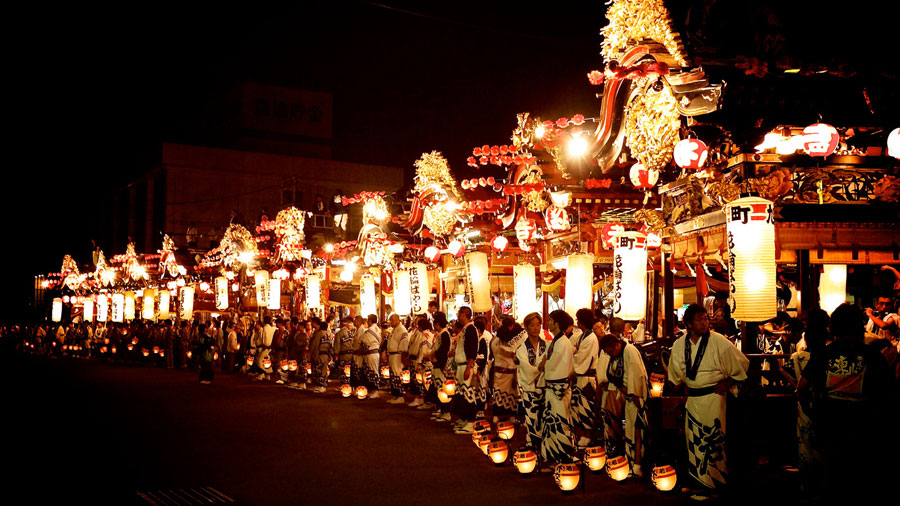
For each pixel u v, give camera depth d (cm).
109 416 1587
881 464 739
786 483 856
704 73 800
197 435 1309
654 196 1262
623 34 913
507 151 1437
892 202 977
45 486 926
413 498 845
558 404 916
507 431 1114
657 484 831
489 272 1762
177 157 4981
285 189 5147
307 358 2241
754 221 801
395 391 1802
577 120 1145
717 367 793
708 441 791
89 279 4562
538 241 1677
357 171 5531
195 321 3266
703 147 831
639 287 1044
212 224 5038
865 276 1328
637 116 969
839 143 987
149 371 3048
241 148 5419
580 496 845
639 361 912
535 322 983
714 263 1179
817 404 740
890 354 891
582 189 1297
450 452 1129
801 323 940
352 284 2577
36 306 6084
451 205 1848
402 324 2031
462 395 1312
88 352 4300
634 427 914
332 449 1159
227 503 833
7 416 1606
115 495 877
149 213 5169
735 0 797
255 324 2638
